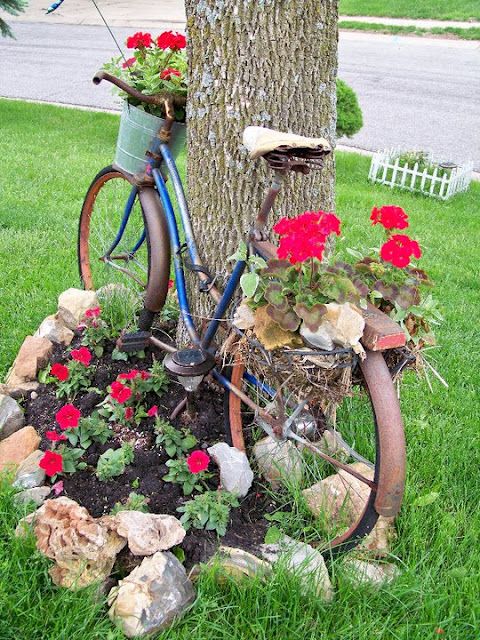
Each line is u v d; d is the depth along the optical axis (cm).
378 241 544
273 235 275
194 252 276
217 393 291
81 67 1358
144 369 308
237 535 232
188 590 207
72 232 516
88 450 265
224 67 250
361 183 817
